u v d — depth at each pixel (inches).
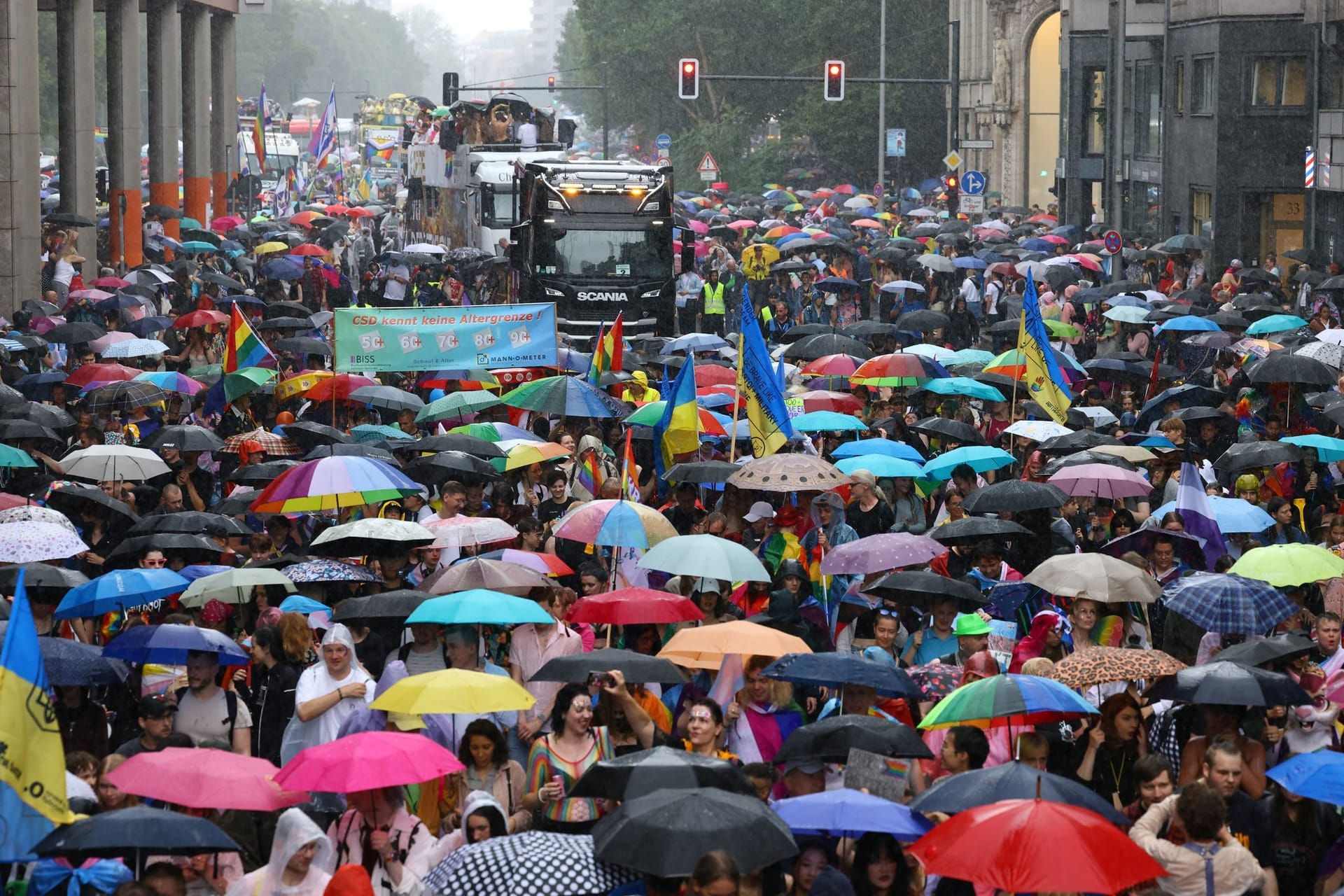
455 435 2193.7
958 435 2413.9
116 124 6540.4
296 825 1061.8
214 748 1246.3
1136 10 6530.5
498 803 1226.6
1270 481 2330.2
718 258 5644.7
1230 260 5915.4
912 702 1446.9
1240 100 5841.5
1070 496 2108.8
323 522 2124.8
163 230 6599.4
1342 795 1098.7
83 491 1998.0
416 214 7288.4
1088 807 1047.0
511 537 1834.4
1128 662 1310.3
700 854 949.8
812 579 1900.8
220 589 1596.9
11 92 4773.6
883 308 5142.7
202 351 3417.8
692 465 2032.5
